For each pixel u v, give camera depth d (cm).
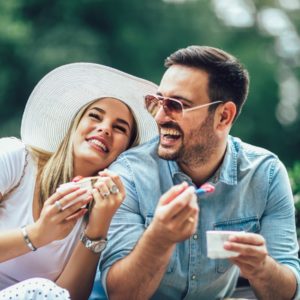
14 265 376
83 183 356
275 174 380
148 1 2472
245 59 2434
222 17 2591
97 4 2436
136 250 338
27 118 412
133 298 347
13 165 381
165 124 363
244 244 319
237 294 437
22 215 381
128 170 377
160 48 2447
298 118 2500
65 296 329
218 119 368
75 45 2312
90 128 392
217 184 371
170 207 313
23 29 2269
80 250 365
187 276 368
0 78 2228
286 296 357
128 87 398
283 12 2636
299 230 445
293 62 2592
